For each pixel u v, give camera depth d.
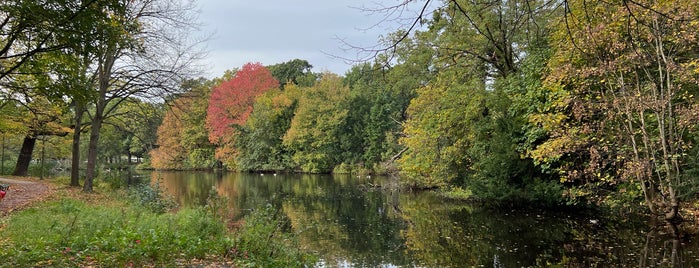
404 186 25.94
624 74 12.43
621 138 12.24
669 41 11.33
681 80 10.89
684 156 11.62
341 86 48.03
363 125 46.69
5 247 6.81
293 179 38.25
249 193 25.67
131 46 10.70
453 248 11.08
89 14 8.11
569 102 12.59
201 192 25.78
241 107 51.41
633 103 11.34
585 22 9.52
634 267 8.68
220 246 8.16
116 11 9.22
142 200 16.31
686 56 11.77
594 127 12.68
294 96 51.00
